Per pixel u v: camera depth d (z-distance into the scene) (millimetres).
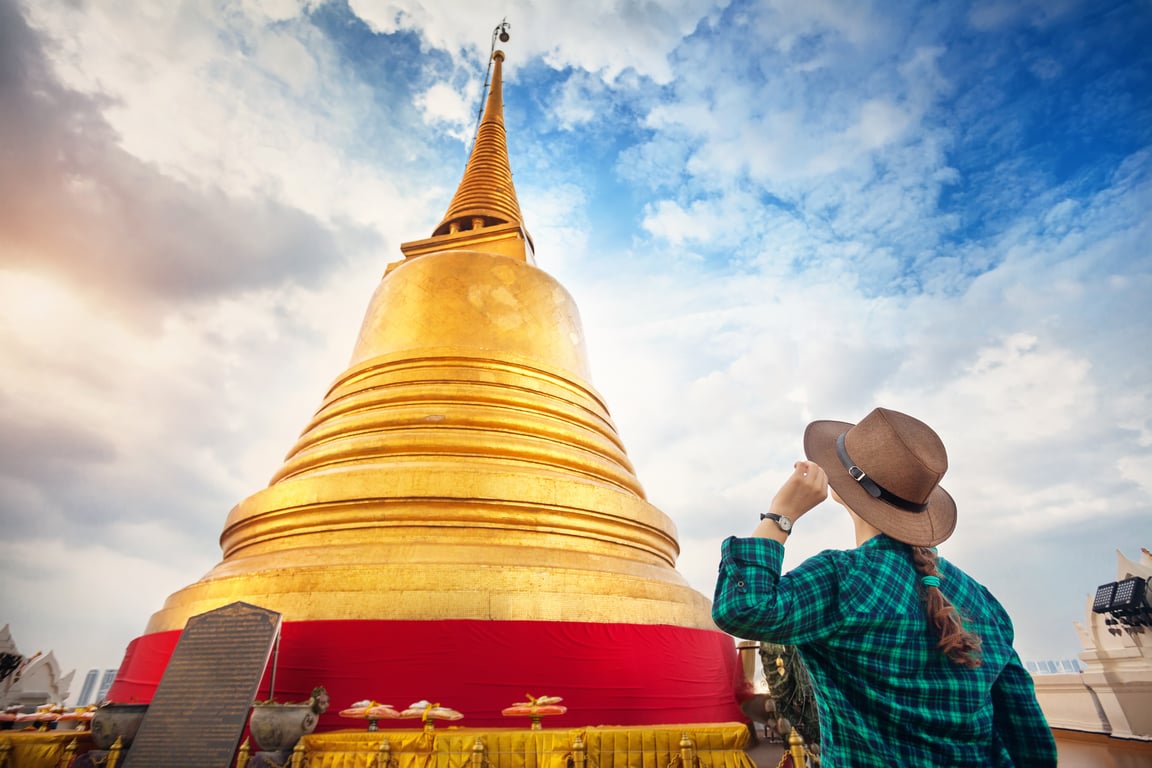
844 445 2777
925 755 2133
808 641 2330
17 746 6266
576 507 9859
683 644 8992
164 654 8508
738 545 2418
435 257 13852
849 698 2297
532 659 7691
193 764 6012
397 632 7570
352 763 5676
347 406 11797
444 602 7816
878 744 2174
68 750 6316
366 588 7949
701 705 8750
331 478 9633
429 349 12258
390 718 6727
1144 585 9734
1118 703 10094
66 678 13812
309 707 6309
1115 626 10422
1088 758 8719
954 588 2541
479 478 9500
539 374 12508
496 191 19453
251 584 8375
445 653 7488
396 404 11367
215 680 6500
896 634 2230
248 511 10180
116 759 6285
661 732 5668
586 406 12859
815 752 6609
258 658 6531
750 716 9375
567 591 8414
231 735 6109
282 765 5977
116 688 9500
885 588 2314
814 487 2545
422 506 9312
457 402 11273
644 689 8141
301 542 9320
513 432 10984
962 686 2174
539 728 6328
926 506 2613
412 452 10250
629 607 8766
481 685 7371
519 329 13031
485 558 8648
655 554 10844
